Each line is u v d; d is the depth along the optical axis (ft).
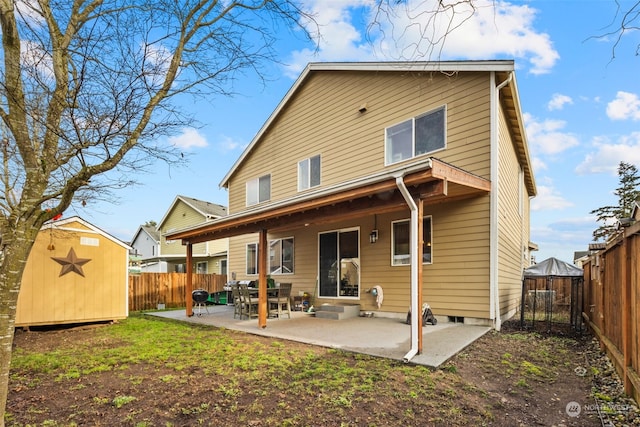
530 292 36.63
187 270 33.76
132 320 32.17
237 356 17.49
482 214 24.08
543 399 12.31
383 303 28.96
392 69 28.76
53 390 13.28
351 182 18.04
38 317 26.71
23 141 8.75
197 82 12.58
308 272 35.86
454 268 25.16
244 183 45.27
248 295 30.35
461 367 15.30
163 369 15.74
